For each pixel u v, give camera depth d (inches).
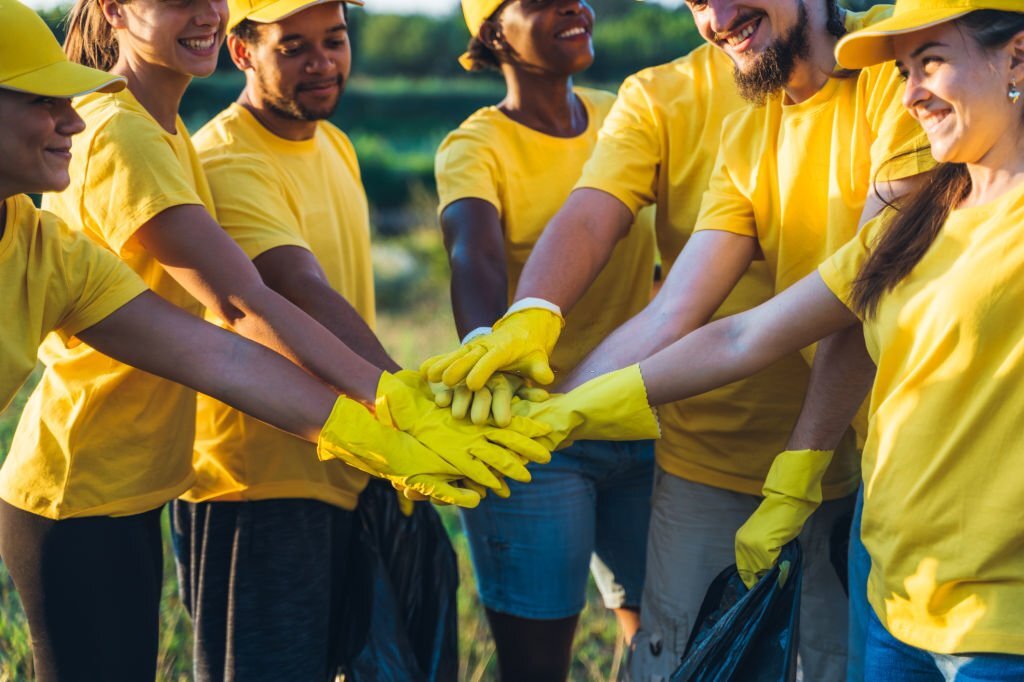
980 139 82.5
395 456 105.9
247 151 123.3
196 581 123.0
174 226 105.5
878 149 101.8
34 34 87.9
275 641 118.0
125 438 108.3
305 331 107.3
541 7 132.6
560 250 120.4
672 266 128.6
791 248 111.0
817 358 105.0
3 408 94.5
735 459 122.9
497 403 107.8
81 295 98.0
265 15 119.0
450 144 138.3
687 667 101.4
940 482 84.4
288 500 118.1
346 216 131.7
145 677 111.0
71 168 106.7
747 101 115.3
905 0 83.0
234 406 104.7
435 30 1900.8
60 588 107.0
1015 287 80.7
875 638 91.7
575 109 143.2
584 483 134.9
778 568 103.0
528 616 134.6
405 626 123.9
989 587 83.0
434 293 415.2
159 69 110.7
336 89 124.6
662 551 128.3
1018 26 79.5
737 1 104.7
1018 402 80.8
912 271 87.4
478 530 135.8
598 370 111.7
